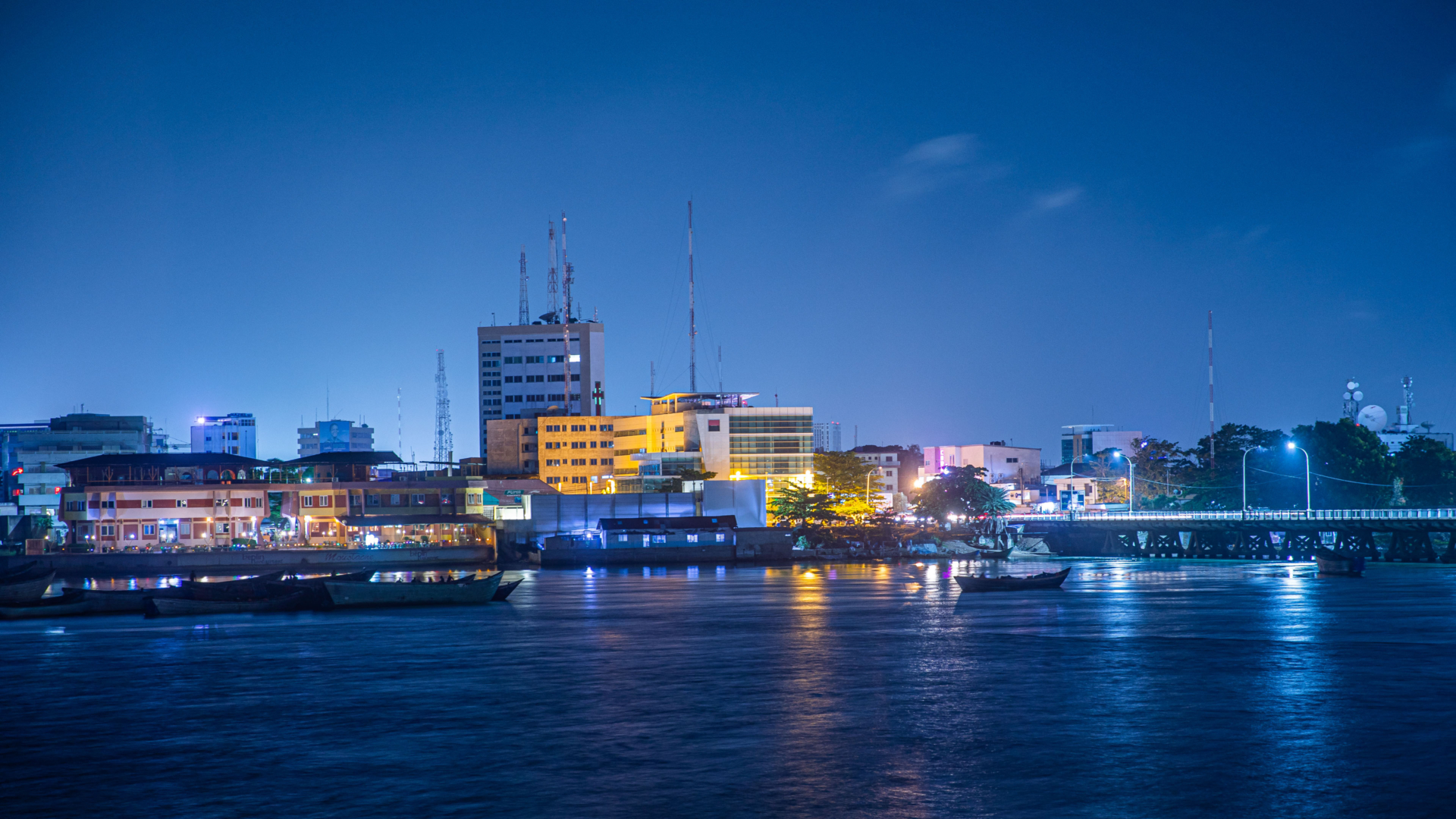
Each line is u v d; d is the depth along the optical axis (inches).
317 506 6825.8
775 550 7160.4
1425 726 1892.2
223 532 6692.9
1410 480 7337.6
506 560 6747.1
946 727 1914.4
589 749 1784.0
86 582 5639.8
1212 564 6338.6
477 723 1979.6
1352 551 6013.8
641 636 3147.1
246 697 2249.0
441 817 1453.0
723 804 1496.1
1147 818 1424.7
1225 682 2310.5
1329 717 1967.3
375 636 3193.9
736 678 2417.6
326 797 1544.0
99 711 2122.3
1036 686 2288.4
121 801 1545.3
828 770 1651.1
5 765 1729.8
